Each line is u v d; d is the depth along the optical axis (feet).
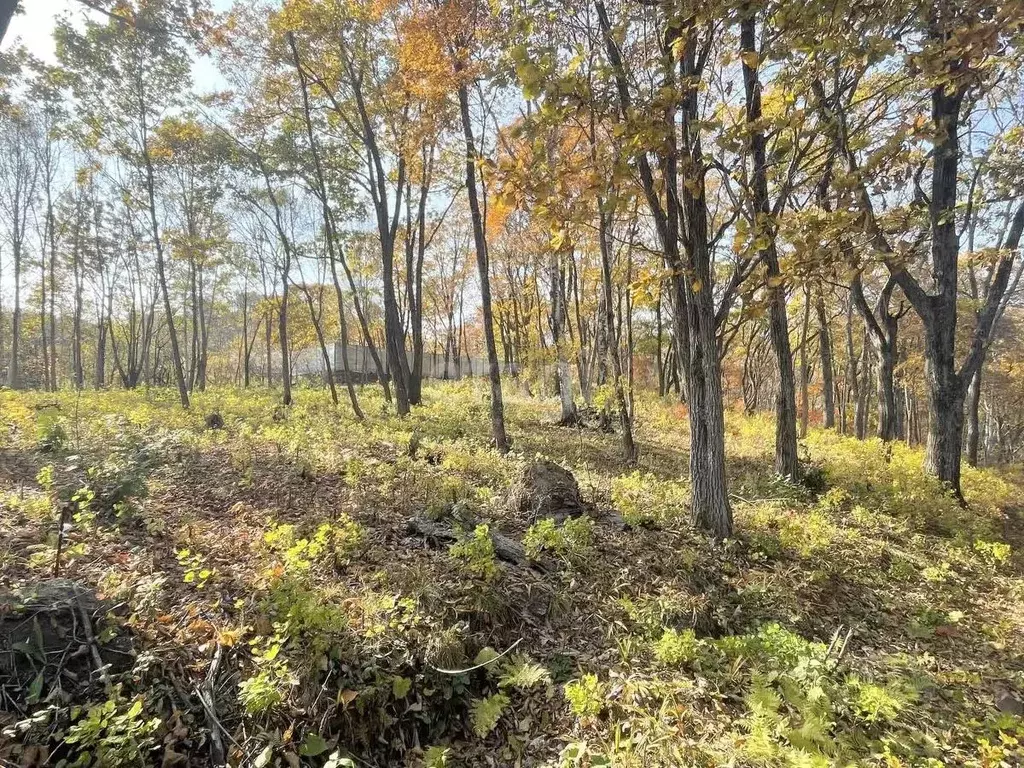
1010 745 12.43
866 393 97.25
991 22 12.17
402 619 13.79
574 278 69.67
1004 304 48.57
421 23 33.99
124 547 16.28
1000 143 29.63
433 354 139.13
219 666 11.85
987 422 121.29
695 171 18.10
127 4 28.37
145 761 9.77
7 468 23.81
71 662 10.94
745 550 22.17
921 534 27.61
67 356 146.61
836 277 18.81
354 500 22.48
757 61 14.49
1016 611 20.40
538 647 15.07
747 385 127.03
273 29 45.06
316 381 108.58
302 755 10.62
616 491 27.12
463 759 11.94
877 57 13.24
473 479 28.14
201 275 96.73
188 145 52.70
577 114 15.53
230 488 23.70
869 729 12.63
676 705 12.78
